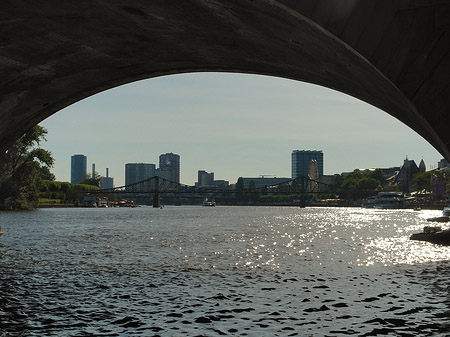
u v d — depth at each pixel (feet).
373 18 34.55
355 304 62.34
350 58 39.01
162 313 57.47
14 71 65.31
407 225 273.13
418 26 34.37
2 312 57.00
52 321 53.16
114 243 157.38
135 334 48.34
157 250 134.92
